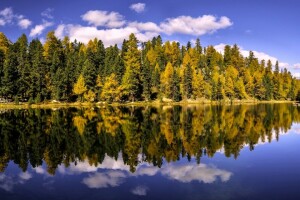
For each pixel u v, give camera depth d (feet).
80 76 309.63
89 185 50.47
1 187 49.85
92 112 202.59
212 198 44.09
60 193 46.75
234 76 451.12
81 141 92.02
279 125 134.72
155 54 454.81
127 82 323.37
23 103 286.66
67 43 456.04
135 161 67.51
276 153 76.13
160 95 348.38
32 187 49.65
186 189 48.03
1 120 148.97
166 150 79.51
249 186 49.47
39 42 380.17
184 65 442.91
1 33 390.63
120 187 49.29
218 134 106.63
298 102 444.96
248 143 90.22
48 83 313.73
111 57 375.86
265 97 474.49
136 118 159.74
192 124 133.90
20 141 92.07
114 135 103.09
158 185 50.34
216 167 62.54
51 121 144.25
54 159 69.31
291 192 46.52
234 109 246.68
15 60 317.01
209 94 387.75
